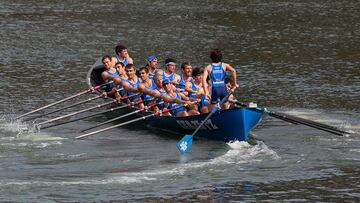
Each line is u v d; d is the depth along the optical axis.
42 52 146.88
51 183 67.69
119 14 199.12
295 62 138.88
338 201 64.06
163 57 144.12
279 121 93.88
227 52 149.12
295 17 195.88
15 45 154.00
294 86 117.44
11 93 112.19
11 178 69.25
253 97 109.69
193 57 144.00
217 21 189.12
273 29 178.00
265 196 65.12
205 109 85.69
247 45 157.12
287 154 77.75
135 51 150.12
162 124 88.69
